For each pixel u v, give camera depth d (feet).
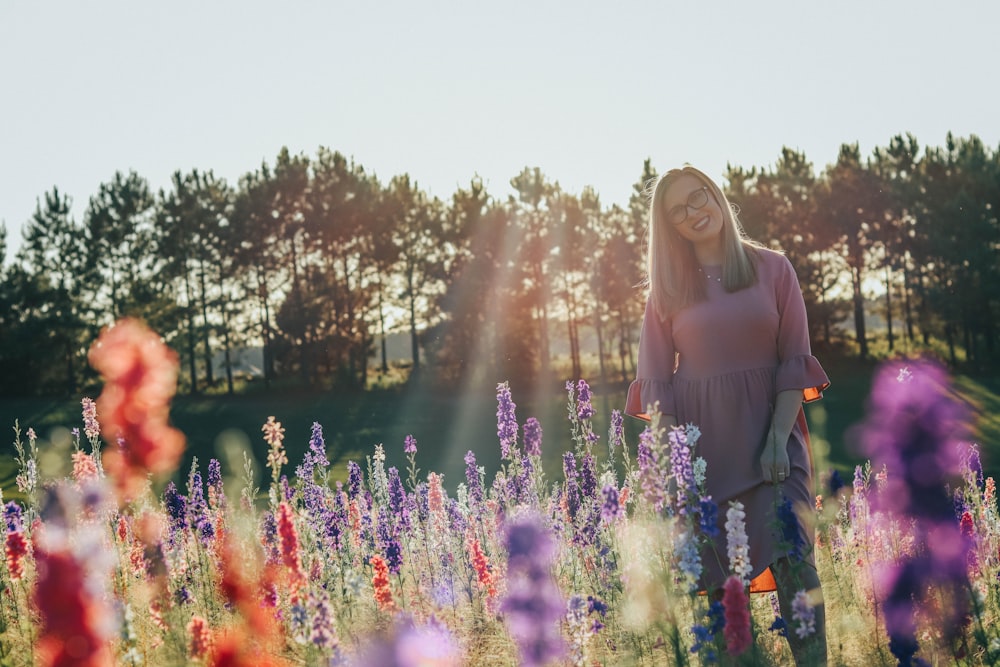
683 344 14.30
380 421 140.36
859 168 165.78
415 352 181.98
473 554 15.66
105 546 12.64
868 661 11.39
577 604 10.73
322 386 177.78
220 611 13.89
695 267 14.48
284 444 122.11
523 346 174.19
